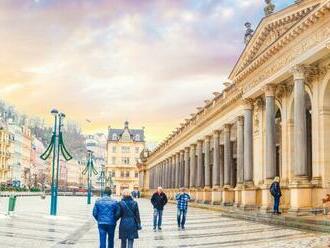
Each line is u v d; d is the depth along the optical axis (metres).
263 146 42.31
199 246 17.84
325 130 31.16
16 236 20.55
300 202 29.69
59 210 44.94
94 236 21.67
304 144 30.33
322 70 31.31
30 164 188.50
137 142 188.88
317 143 31.61
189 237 21.23
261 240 19.64
